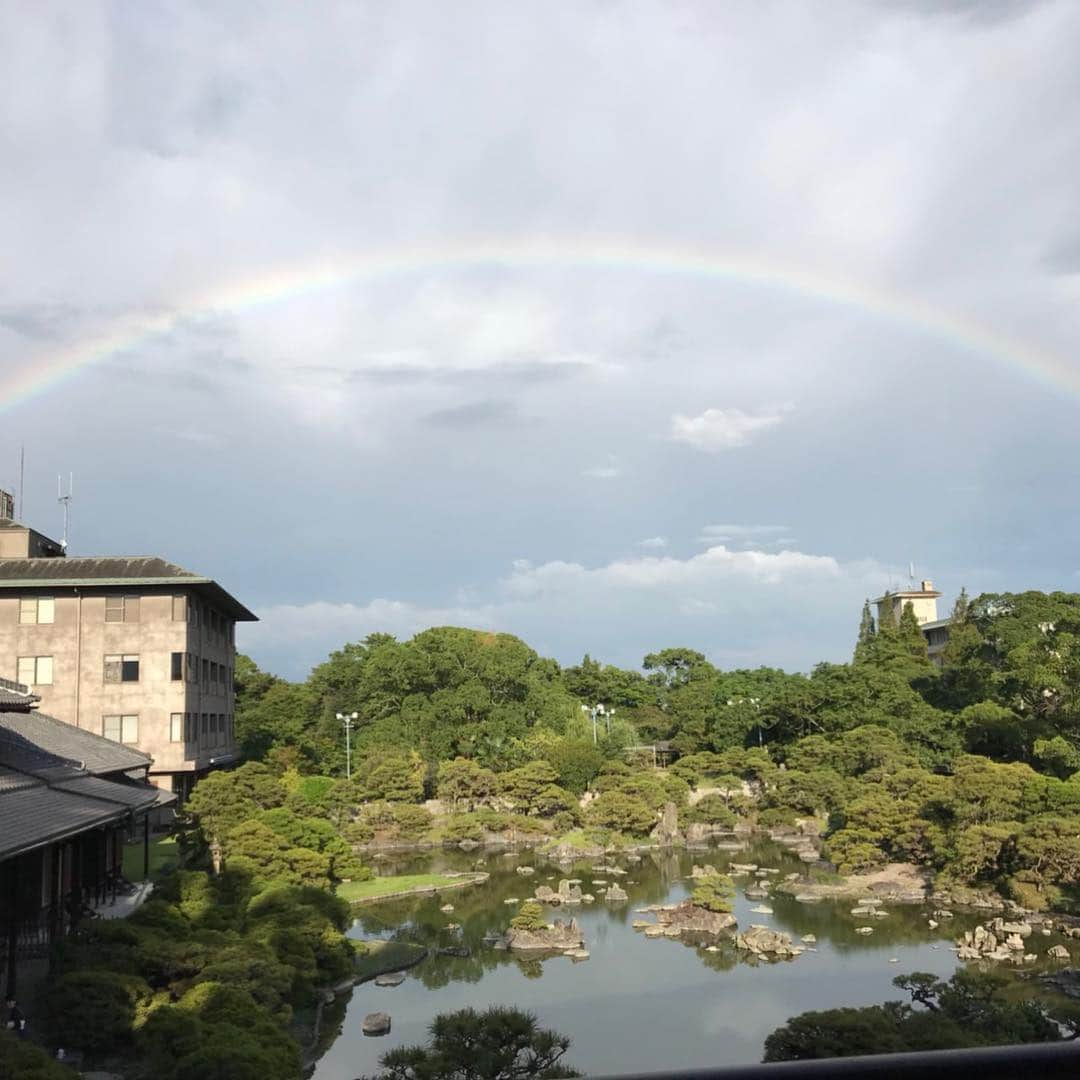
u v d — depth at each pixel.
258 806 66.81
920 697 110.94
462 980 51.16
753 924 62.31
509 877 78.06
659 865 82.94
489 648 129.00
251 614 93.00
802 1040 31.52
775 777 99.81
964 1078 3.27
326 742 115.38
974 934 56.62
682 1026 44.28
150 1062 29.02
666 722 144.62
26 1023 30.11
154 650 74.56
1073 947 54.78
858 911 63.91
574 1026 44.47
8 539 81.50
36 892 38.53
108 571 75.81
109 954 34.12
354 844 90.00
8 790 35.03
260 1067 27.11
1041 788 66.62
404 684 122.06
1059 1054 3.31
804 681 124.06
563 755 104.94
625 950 57.03
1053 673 96.19
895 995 47.94
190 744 76.25
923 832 71.56
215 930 42.19
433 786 108.56
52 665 73.88
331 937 47.62
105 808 38.75
